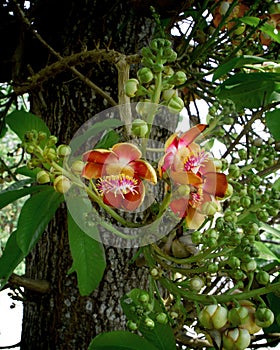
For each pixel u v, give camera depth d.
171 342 0.76
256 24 0.97
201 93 1.17
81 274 0.79
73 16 1.15
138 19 1.11
